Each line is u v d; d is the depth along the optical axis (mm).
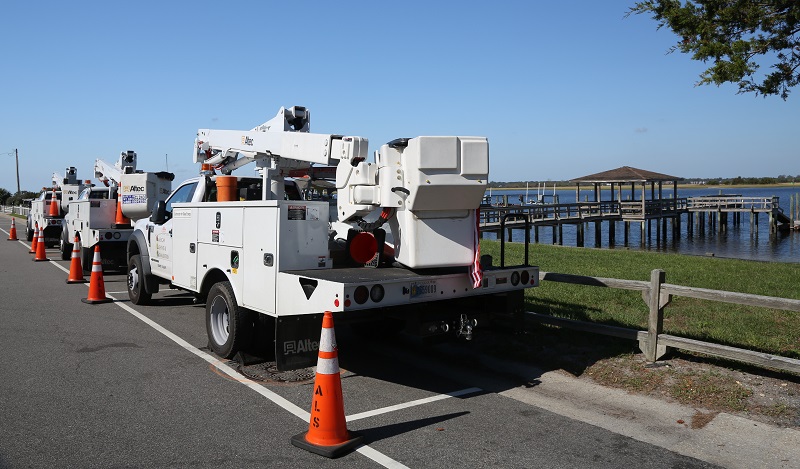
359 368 6711
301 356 5613
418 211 5461
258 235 6059
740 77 6578
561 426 5004
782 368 5465
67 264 17281
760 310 8586
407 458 4355
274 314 5824
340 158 6000
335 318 5543
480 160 5418
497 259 16047
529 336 7477
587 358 6664
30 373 6371
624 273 12812
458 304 6156
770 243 41062
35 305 10477
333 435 4473
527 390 5934
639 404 5500
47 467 4152
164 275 8906
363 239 5809
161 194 13203
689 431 4898
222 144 8398
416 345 7652
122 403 5473
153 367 6633
